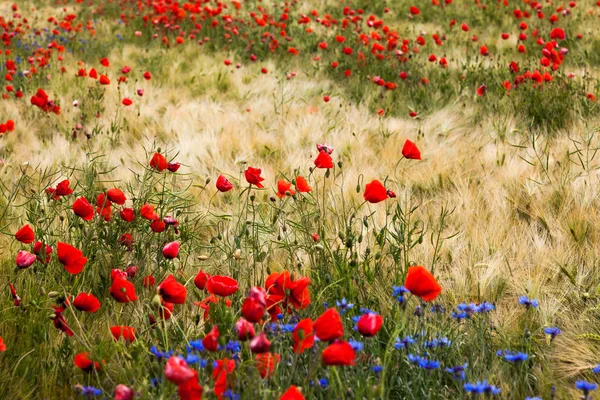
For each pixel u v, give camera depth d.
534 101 6.44
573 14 11.78
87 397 2.15
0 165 5.15
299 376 2.39
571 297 3.18
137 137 6.48
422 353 2.50
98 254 3.39
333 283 2.86
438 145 5.79
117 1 15.04
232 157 5.61
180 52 10.56
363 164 5.25
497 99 6.95
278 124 6.71
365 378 2.28
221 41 11.15
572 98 6.50
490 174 4.94
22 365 2.48
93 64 9.77
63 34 11.63
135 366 2.25
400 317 2.69
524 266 3.54
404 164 5.29
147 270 3.30
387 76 8.56
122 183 4.86
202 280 2.60
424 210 4.31
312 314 2.78
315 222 3.86
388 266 3.37
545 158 5.03
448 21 12.31
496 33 10.97
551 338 2.65
